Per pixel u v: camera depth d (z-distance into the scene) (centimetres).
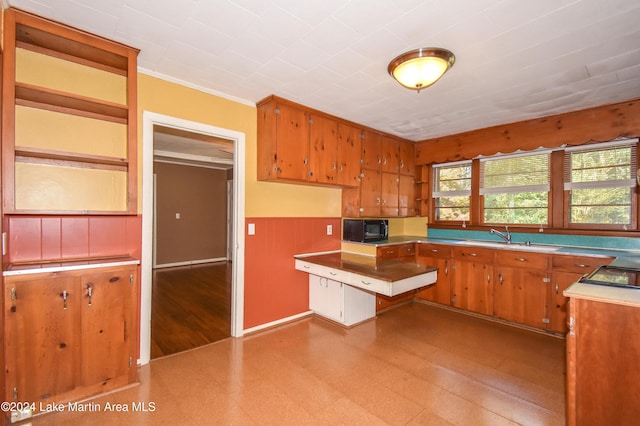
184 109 254
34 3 161
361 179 368
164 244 623
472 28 174
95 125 217
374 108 308
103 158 200
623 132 281
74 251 210
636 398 132
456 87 255
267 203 313
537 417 182
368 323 333
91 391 194
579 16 162
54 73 201
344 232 387
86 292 191
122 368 205
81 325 189
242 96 285
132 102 209
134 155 211
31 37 183
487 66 218
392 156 412
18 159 192
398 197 421
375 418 180
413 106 302
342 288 318
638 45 188
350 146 353
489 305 341
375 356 256
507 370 235
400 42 190
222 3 157
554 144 322
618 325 136
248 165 298
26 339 172
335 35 184
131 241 231
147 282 239
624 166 298
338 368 236
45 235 200
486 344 281
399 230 480
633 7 154
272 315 318
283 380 218
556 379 223
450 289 374
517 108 304
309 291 353
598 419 140
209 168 690
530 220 359
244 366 238
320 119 321
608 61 209
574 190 329
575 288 152
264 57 212
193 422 175
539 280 307
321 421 177
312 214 356
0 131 164
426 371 233
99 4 160
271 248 317
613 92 262
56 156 192
